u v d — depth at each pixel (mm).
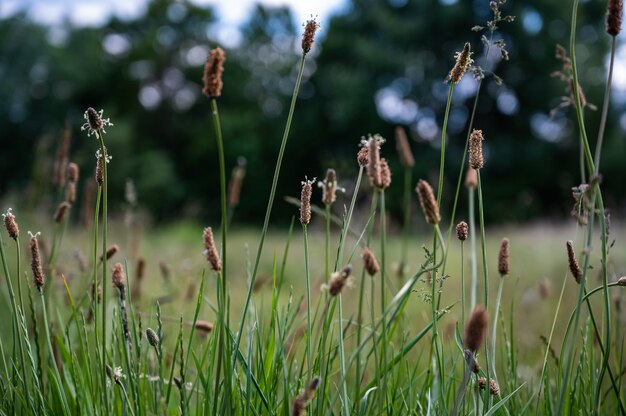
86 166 22531
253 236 16922
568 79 2434
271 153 40469
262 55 48938
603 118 1719
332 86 37875
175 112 48156
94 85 47000
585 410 2080
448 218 15859
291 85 45688
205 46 49719
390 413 2021
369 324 2393
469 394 2051
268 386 2045
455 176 32938
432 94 37094
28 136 44594
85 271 3094
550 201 36031
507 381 2254
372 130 37125
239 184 3305
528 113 36938
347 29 39656
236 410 1917
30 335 2693
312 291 3590
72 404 2184
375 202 1805
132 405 2152
